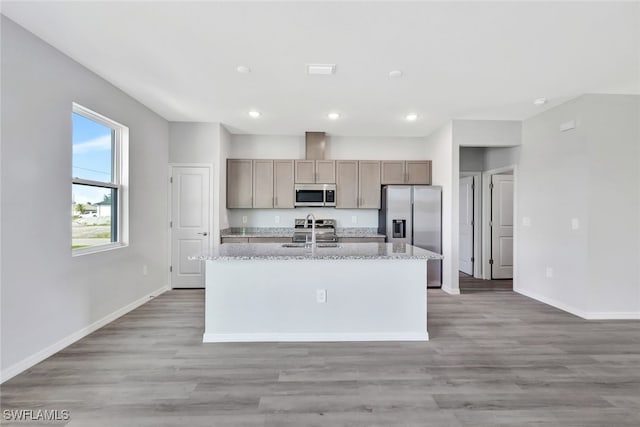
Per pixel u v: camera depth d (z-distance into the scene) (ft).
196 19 6.98
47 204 8.13
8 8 6.63
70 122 8.87
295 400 6.50
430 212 16.12
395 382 7.18
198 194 15.44
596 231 11.50
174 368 7.77
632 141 11.59
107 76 10.02
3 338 7.01
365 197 17.28
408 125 15.80
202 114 14.07
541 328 10.53
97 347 8.89
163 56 8.71
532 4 6.41
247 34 7.59
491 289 15.89
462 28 7.28
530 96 11.70
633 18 6.84
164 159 14.79
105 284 10.57
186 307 12.57
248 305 9.47
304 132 17.30
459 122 14.85
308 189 17.07
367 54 8.54
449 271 15.11
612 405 6.39
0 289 6.93
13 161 7.19
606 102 11.51
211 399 6.51
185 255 15.43
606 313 11.50
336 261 9.53
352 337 9.52
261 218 18.01
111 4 6.48
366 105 12.73
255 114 13.97
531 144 14.33
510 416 6.02
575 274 11.99
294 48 8.25
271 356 8.44
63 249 8.69
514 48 8.18
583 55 8.54
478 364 8.04
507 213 18.45
